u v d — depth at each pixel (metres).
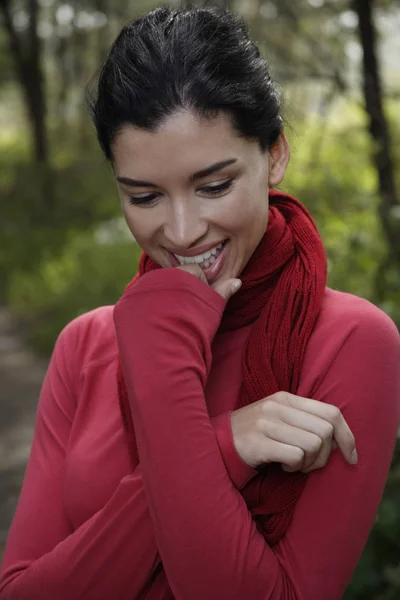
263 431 1.28
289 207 1.51
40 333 8.18
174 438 1.27
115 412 1.52
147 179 1.29
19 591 1.42
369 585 2.78
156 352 1.31
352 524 1.32
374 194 5.36
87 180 15.39
